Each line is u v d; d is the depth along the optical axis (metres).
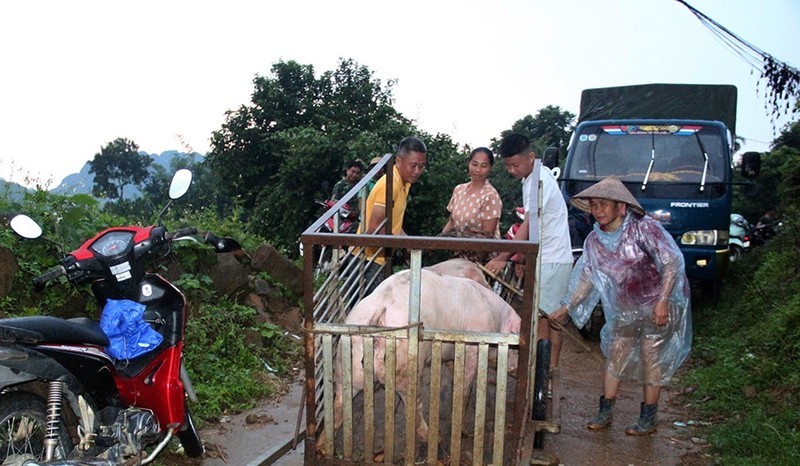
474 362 3.77
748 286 7.99
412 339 3.22
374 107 20.83
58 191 5.47
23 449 2.88
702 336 7.42
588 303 4.80
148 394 3.41
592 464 4.23
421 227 14.12
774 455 4.04
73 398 3.05
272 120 20.47
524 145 4.87
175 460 3.87
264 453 3.90
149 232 3.44
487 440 3.99
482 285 4.33
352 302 4.33
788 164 8.59
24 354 2.75
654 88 9.80
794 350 5.45
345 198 3.95
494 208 5.46
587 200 4.55
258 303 6.44
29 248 4.61
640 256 4.44
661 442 4.60
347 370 3.30
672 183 7.81
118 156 48.81
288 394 5.20
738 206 17.66
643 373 4.61
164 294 3.50
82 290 4.72
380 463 3.35
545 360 4.04
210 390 4.80
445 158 14.83
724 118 9.62
